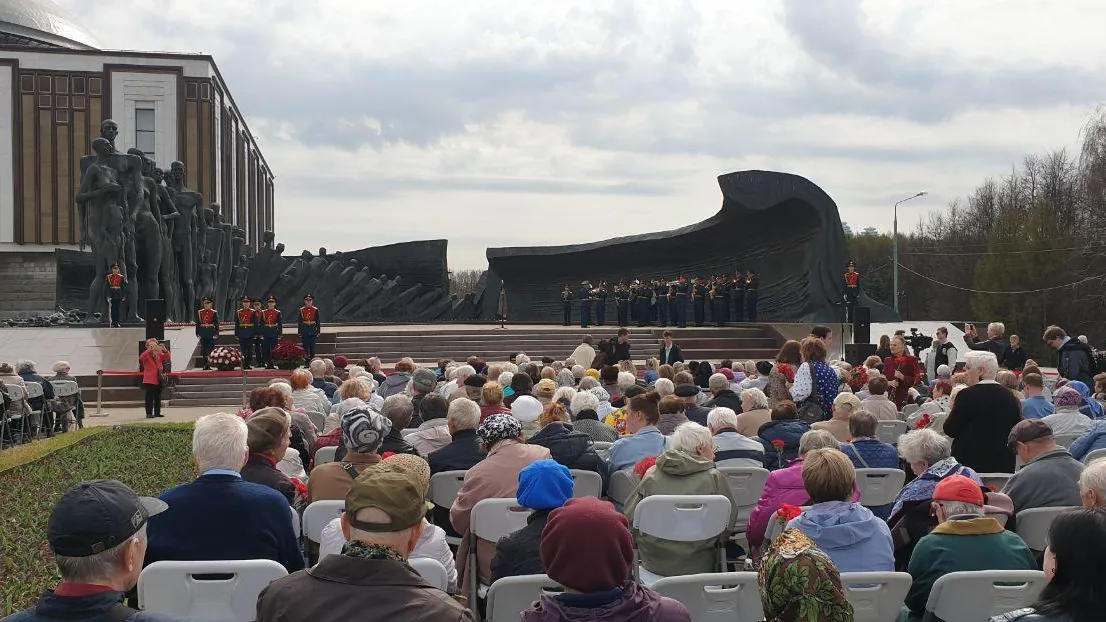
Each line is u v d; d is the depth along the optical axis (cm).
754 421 1048
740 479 783
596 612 364
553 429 782
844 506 532
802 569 336
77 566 310
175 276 3822
